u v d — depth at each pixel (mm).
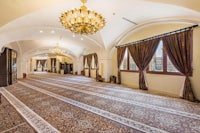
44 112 3270
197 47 4363
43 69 27094
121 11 4926
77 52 14062
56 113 3207
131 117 2984
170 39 5133
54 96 4887
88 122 2729
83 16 3436
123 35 7406
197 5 2926
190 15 4191
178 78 4930
